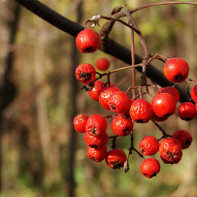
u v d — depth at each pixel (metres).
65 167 11.75
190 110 2.39
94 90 2.42
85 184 10.80
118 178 11.31
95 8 7.57
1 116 7.50
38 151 13.21
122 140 11.52
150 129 11.17
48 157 12.60
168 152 2.33
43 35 8.70
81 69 2.33
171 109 2.14
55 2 7.75
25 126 13.47
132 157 11.45
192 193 10.50
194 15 8.98
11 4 7.83
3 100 7.35
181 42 11.64
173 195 10.59
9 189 11.45
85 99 12.85
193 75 12.01
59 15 2.87
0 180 11.41
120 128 2.28
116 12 2.90
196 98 2.39
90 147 2.51
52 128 13.67
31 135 13.59
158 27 8.24
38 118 13.51
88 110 13.36
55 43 10.10
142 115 2.13
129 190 10.88
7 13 7.46
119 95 2.20
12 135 12.95
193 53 11.84
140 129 11.16
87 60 9.53
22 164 12.66
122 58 3.23
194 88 2.42
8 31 7.41
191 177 11.03
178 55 11.92
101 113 13.42
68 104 13.88
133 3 7.59
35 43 11.19
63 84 14.06
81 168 10.94
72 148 6.56
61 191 11.12
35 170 12.55
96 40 2.38
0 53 7.29
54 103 14.83
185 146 2.48
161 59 2.35
